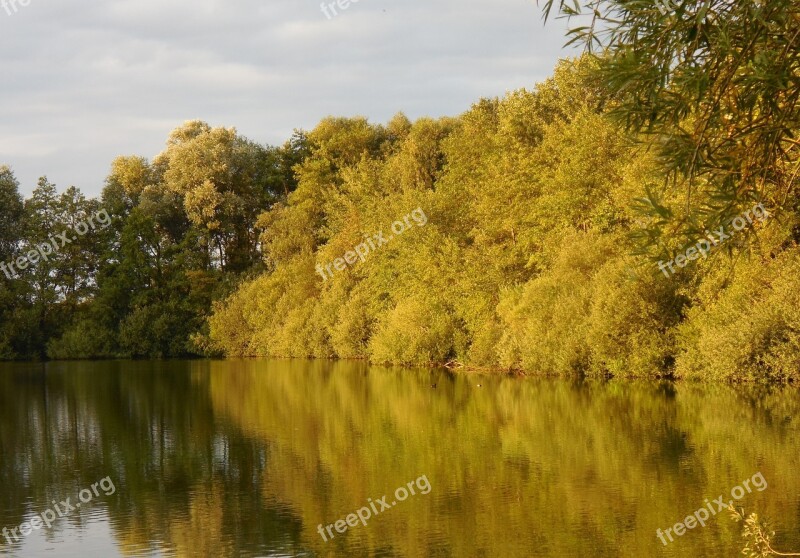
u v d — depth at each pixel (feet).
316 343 203.31
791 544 41.22
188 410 105.19
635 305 118.42
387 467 64.54
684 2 18.88
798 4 19.70
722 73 21.16
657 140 21.53
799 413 80.94
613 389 108.68
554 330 130.00
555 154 156.87
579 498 52.11
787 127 21.68
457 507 51.72
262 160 281.54
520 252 155.74
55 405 115.03
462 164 191.31
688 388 105.50
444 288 162.91
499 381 127.65
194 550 45.73
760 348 103.55
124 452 75.15
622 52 20.65
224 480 62.44
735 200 21.95
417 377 141.38
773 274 103.14
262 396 119.75
